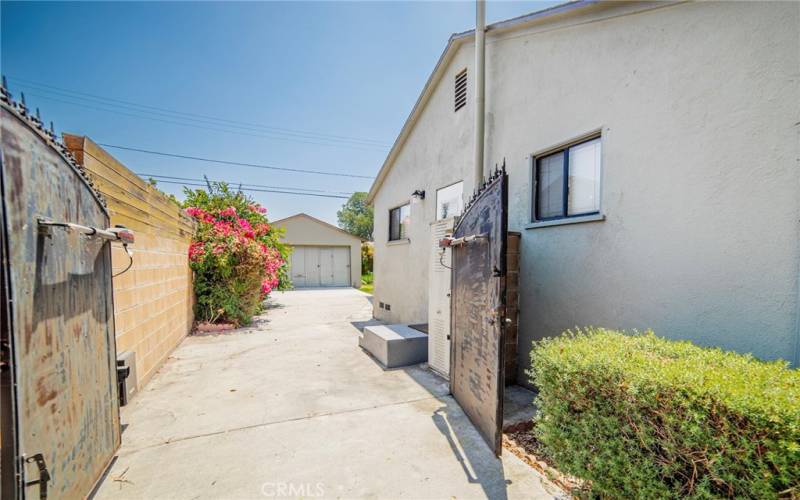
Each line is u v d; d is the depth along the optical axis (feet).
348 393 12.85
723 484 4.67
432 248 15.85
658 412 5.29
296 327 26.35
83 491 6.59
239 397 12.41
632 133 10.77
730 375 5.38
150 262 14.85
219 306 25.71
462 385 11.51
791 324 7.43
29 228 5.06
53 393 5.58
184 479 7.71
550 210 14.06
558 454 6.91
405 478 7.80
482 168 16.84
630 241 10.73
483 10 16.56
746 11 8.31
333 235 67.97
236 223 30.60
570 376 6.53
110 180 11.12
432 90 22.88
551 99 13.76
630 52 10.92
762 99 8.00
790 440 4.13
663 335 9.82
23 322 4.85
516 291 14.47
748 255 8.16
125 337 12.22
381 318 29.99
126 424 10.28
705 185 8.98
